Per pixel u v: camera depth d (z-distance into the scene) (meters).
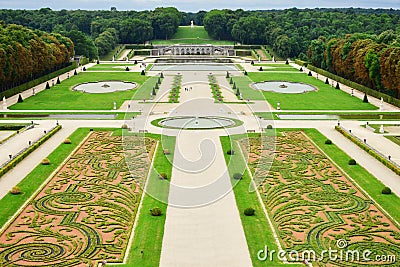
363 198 84.50
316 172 97.94
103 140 118.69
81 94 184.88
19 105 164.00
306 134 127.19
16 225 72.94
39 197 83.56
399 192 87.38
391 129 134.25
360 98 183.38
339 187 89.62
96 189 87.44
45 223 73.94
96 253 65.06
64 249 66.25
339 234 70.88
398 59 169.38
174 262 62.84
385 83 176.12
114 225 73.50
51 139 120.06
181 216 76.06
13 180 91.50
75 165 100.31
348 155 109.31
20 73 191.12
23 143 116.25
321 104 169.88
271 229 72.19
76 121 140.25
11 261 63.06
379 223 74.56
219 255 64.69
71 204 81.00
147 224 73.38
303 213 78.12
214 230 71.69
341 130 129.00
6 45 181.62
